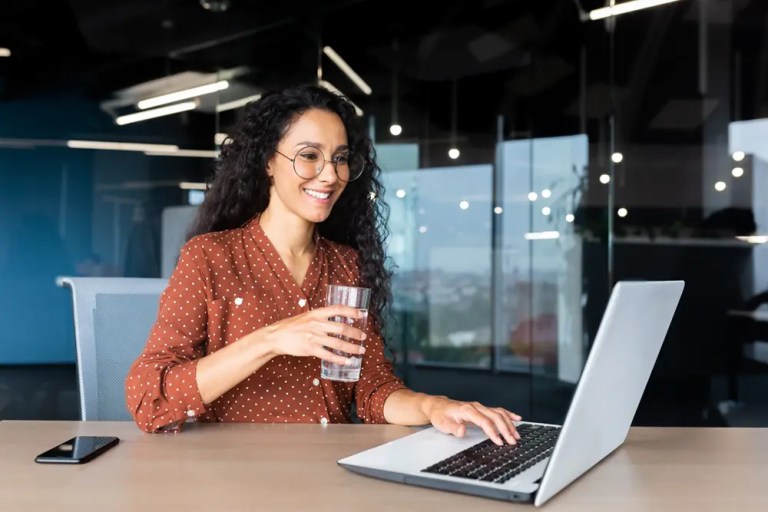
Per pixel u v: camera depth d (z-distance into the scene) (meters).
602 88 4.70
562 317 4.76
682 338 4.54
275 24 5.12
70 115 4.93
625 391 0.98
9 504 0.78
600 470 0.97
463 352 4.92
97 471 0.92
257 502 0.80
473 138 4.94
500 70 4.90
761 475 0.95
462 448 1.03
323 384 1.42
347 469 0.94
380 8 5.09
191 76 5.06
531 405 4.79
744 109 4.44
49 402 4.88
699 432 1.23
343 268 1.60
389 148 5.09
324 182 1.42
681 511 0.80
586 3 4.73
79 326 1.55
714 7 4.48
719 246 4.51
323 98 1.46
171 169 5.04
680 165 4.57
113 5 4.91
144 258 4.99
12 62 4.86
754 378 4.44
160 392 1.16
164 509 0.77
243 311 1.40
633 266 4.64
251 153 1.48
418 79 5.05
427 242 5.00
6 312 4.89
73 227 4.95
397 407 1.32
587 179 4.73
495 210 4.89
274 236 1.49
